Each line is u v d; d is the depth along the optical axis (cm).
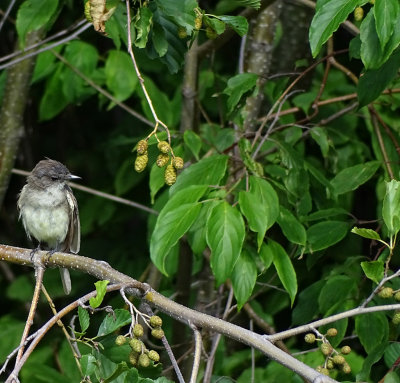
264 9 965
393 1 636
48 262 769
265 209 773
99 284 609
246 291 776
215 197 776
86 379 593
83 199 1394
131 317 612
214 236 720
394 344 756
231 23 676
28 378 1144
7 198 1555
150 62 1266
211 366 930
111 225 1431
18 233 1542
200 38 1255
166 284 1153
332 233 891
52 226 1097
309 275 1134
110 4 628
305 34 1185
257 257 895
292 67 1192
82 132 1555
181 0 658
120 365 581
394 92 1035
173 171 636
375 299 891
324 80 1018
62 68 1216
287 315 1245
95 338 620
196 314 641
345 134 1142
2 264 1447
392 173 968
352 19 1159
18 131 1131
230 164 948
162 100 1191
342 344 1152
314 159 1156
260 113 1191
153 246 738
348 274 935
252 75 891
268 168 995
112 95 1246
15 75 1121
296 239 816
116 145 1345
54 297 1343
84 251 1400
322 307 902
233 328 623
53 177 1099
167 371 1062
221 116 1102
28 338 590
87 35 1330
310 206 914
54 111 1231
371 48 692
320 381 571
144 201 1380
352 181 945
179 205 759
